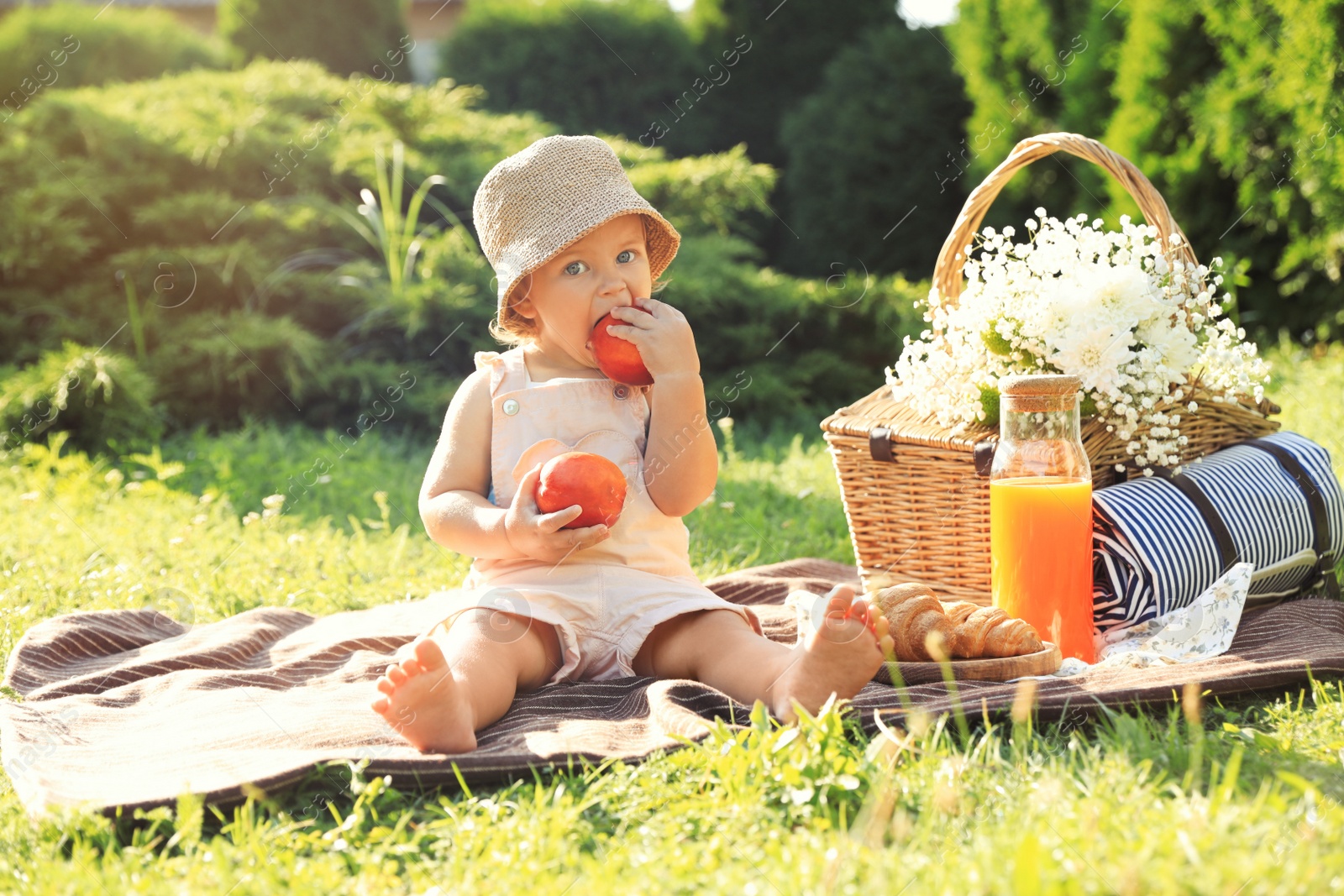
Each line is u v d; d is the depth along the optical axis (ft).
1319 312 20.76
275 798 4.92
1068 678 5.85
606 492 6.21
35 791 5.01
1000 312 7.27
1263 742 4.98
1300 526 7.54
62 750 5.65
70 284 20.93
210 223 21.08
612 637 6.50
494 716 5.85
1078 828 4.01
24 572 9.79
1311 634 6.55
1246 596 6.97
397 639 7.60
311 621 8.75
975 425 7.42
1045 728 5.44
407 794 5.03
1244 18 18.02
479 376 7.11
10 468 15.19
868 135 26.84
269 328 19.43
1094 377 7.00
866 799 4.44
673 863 4.10
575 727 5.60
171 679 6.95
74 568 10.02
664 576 6.79
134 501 13.34
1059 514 6.56
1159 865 3.67
